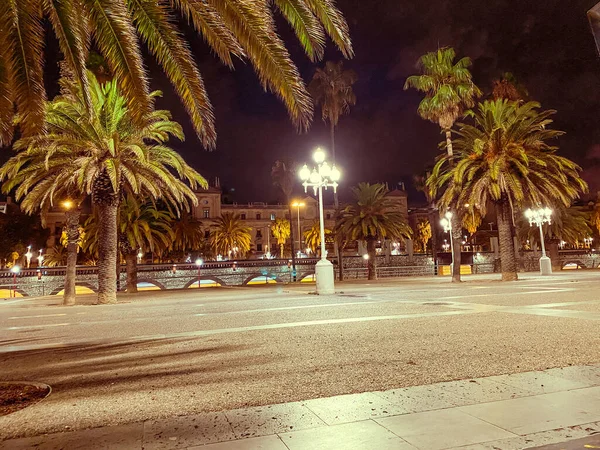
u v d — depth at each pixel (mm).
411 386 4730
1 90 6266
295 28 6672
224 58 6988
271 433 3439
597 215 75000
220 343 8117
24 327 13008
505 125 27203
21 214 61844
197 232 62812
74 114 20062
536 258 62938
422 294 18594
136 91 6777
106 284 22531
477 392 4402
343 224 47656
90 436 3508
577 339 7148
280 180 57844
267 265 56125
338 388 4777
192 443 3279
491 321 9609
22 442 3426
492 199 28625
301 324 10219
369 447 3098
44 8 6148
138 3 6789
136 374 5895
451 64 30438
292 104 6695
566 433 3287
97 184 22250
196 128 7559
